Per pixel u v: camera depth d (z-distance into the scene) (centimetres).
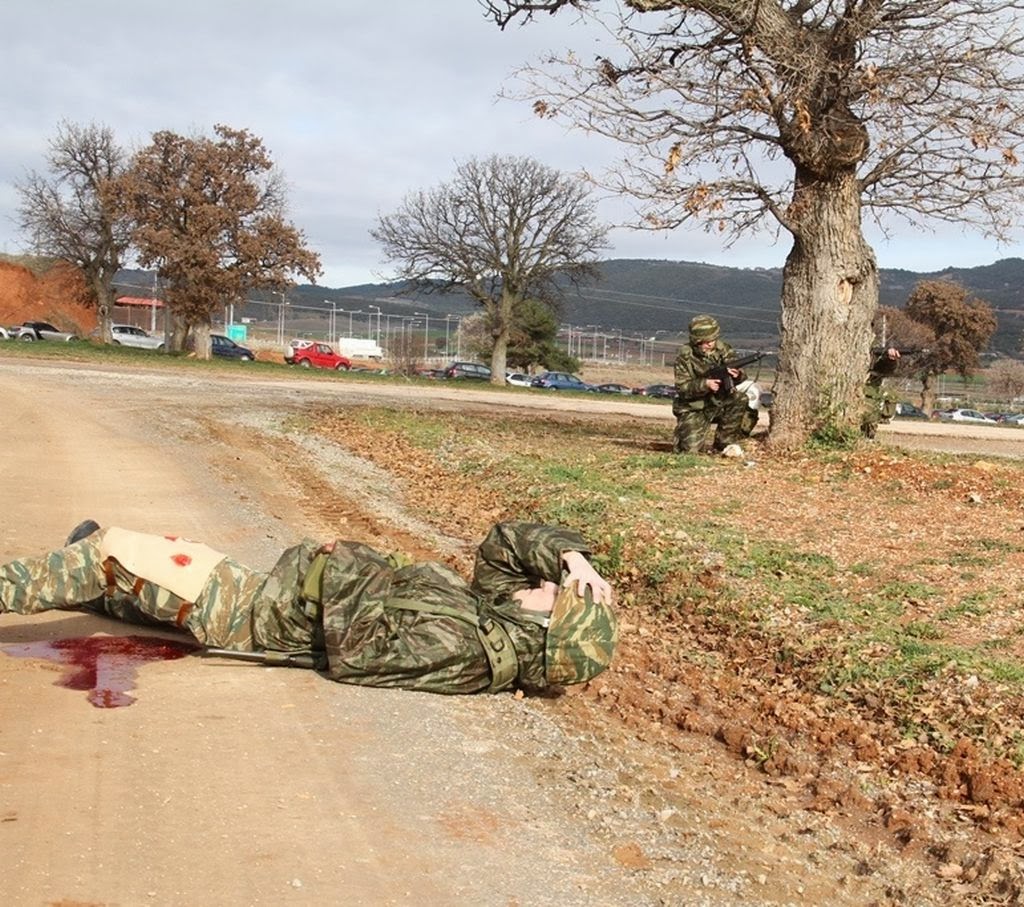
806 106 1642
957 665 812
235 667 681
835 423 1773
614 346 18025
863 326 1794
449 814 514
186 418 2320
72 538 686
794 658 862
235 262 6662
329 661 658
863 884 518
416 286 7669
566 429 2673
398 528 1293
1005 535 1235
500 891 444
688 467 1647
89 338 8625
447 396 4347
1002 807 629
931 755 690
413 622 669
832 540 1207
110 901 399
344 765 554
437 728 623
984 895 522
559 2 1781
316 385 4325
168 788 502
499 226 7394
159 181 6581
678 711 738
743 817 576
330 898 420
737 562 1088
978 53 1658
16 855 425
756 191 1777
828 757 691
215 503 1298
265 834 467
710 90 1708
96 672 651
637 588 1073
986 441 3772
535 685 693
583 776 585
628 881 471
